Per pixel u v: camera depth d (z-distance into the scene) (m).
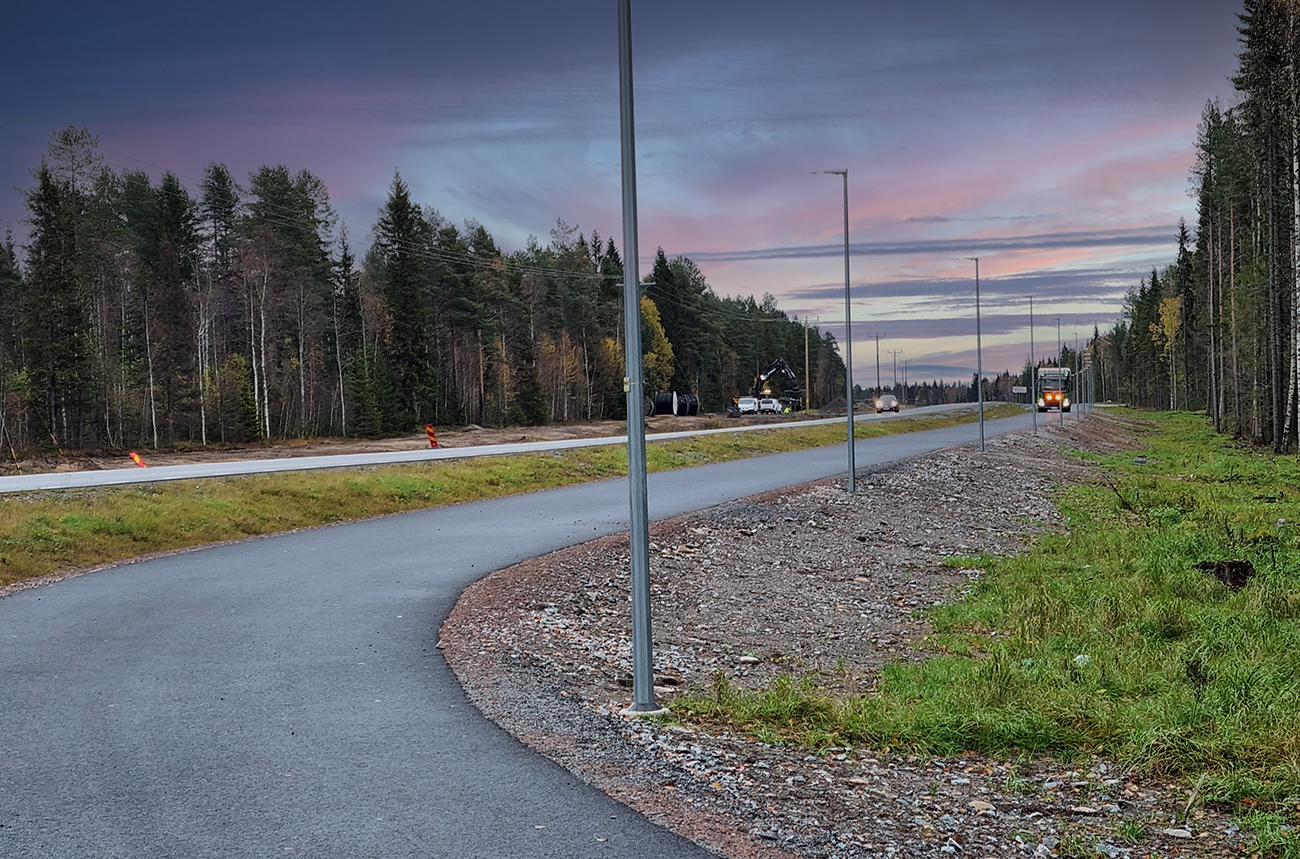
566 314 108.12
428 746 7.03
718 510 22.06
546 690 8.77
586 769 6.59
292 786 6.20
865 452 43.31
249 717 7.71
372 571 14.80
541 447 41.31
